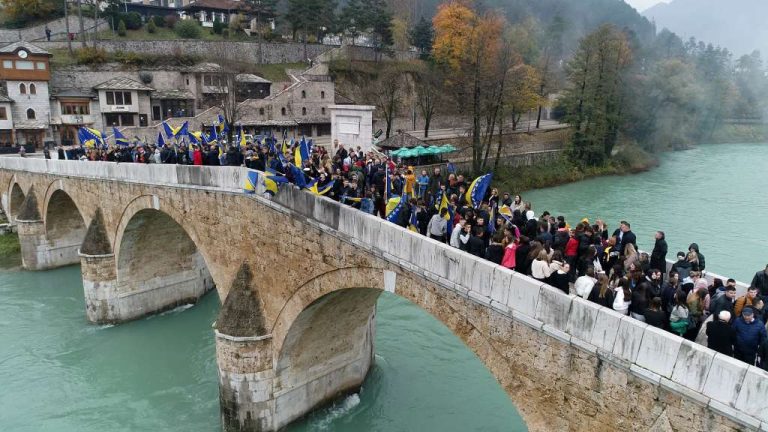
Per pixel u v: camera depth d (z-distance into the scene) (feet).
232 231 76.33
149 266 108.06
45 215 132.36
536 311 42.09
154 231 102.53
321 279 63.26
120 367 91.25
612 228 143.64
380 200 63.62
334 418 76.48
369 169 71.67
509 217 60.29
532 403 43.50
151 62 242.78
